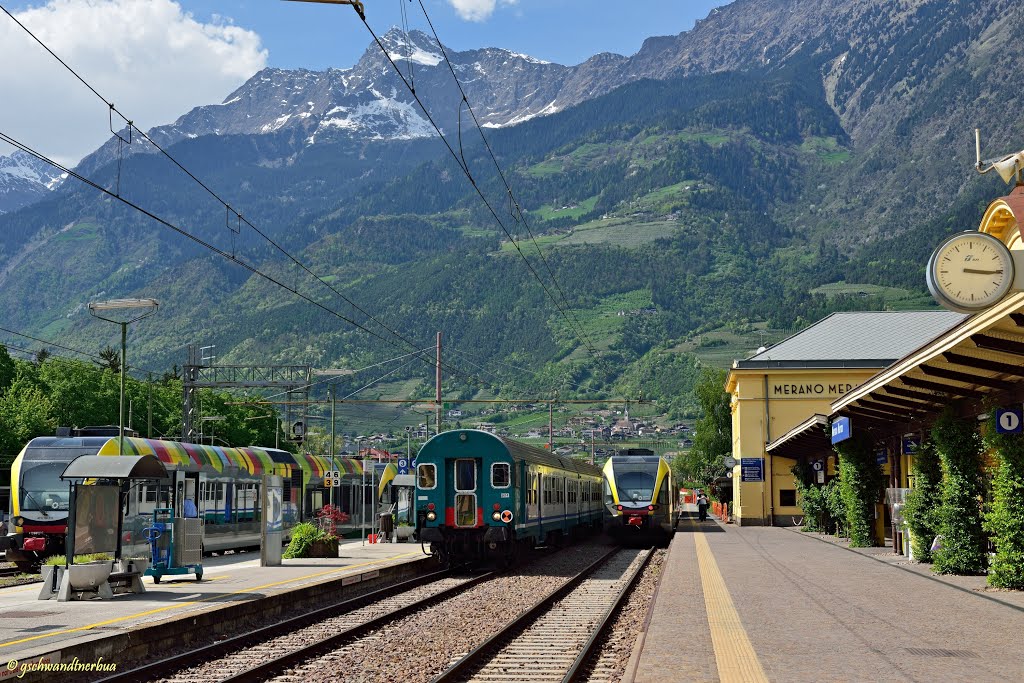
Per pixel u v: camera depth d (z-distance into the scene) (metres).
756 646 13.06
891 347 56.66
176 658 13.60
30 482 29.86
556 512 38.47
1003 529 20.05
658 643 13.34
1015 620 15.60
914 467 27.12
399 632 16.89
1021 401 19.31
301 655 14.17
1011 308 14.48
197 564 22.39
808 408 55.59
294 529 31.34
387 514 42.66
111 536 19.17
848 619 15.74
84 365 85.38
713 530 50.28
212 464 35.59
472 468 31.06
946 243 15.46
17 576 28.00
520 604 21.06
